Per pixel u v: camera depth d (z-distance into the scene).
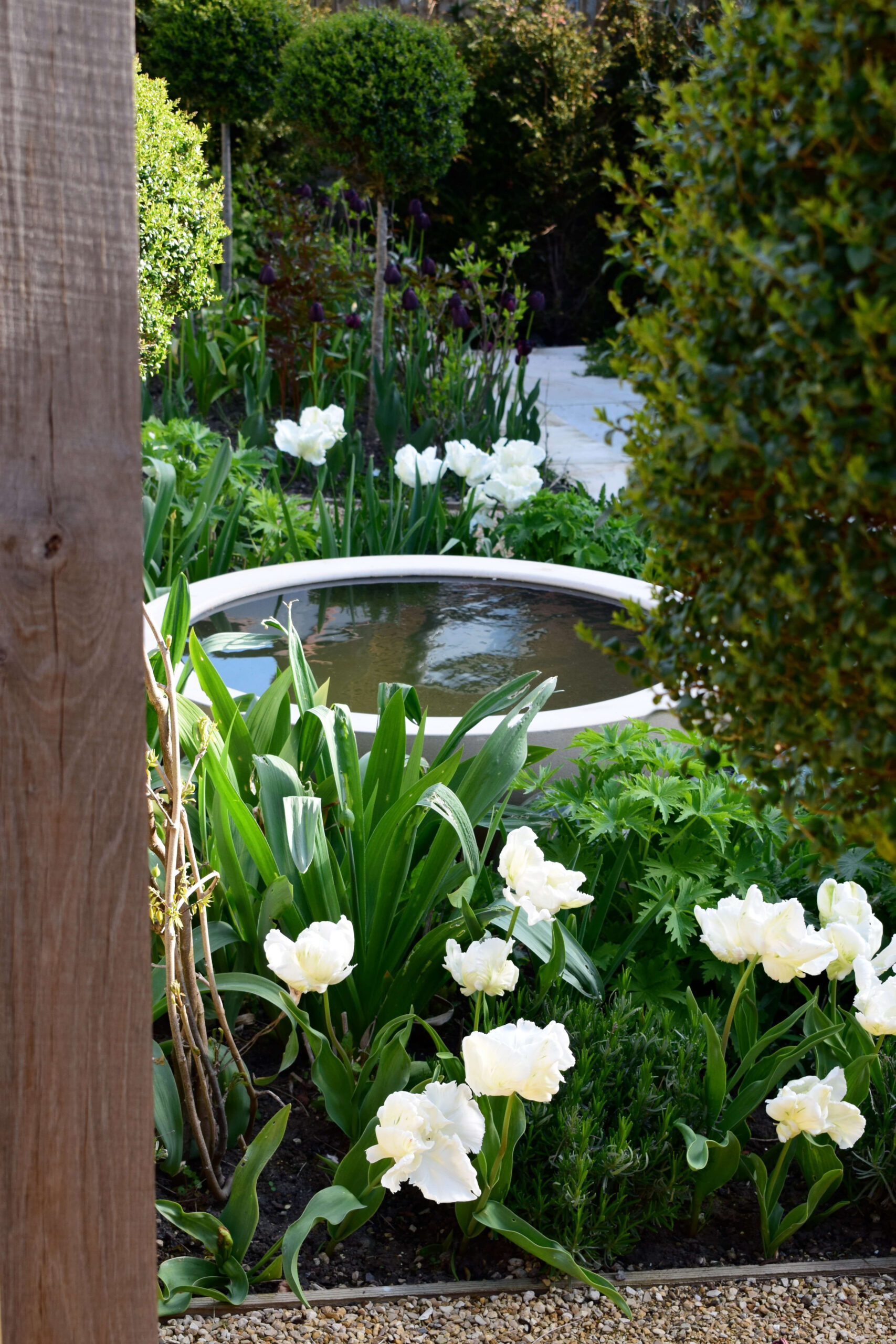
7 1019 1.18
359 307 7.82
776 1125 2.24
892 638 0.98
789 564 1.06
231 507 4.86
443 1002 2.44
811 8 0.94
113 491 1.11
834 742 1.06
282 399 7.25
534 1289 1.83
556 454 7.58
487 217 12.37
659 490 1.15
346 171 6.68
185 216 5.30
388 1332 1.72
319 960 1.81
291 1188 2.00
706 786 2.48
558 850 2.53
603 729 2.89
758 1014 2.40
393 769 2.44
